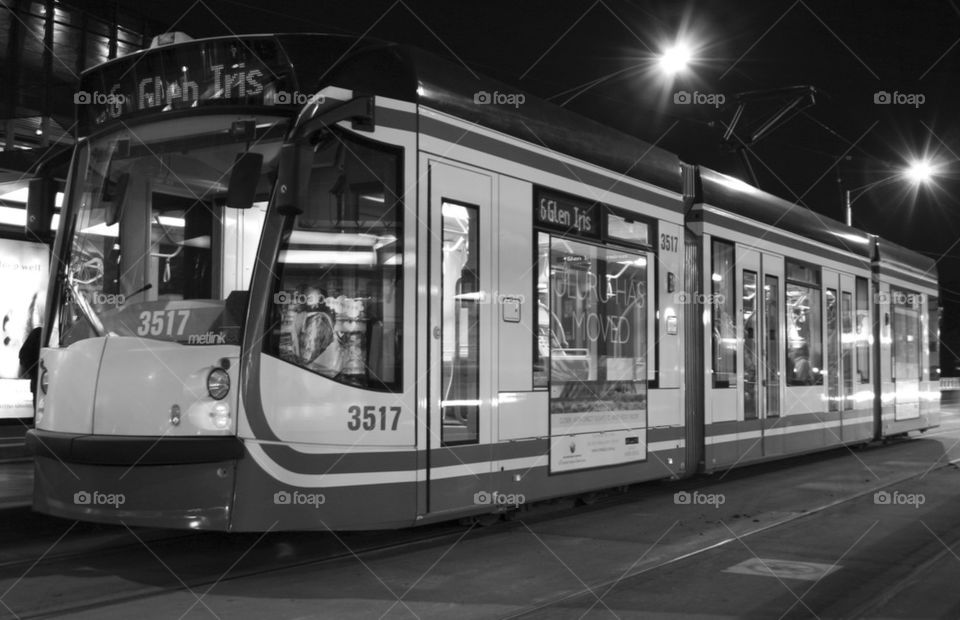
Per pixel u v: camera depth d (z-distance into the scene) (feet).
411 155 24.31
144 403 22.17
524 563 23.99
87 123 25.03
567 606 19.90
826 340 48.62
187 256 22.94
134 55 24.32
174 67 23.88
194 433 21.77
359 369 23.13
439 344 24.71
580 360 29.71
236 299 22.20
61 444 22.31
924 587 22.48
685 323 35.91
